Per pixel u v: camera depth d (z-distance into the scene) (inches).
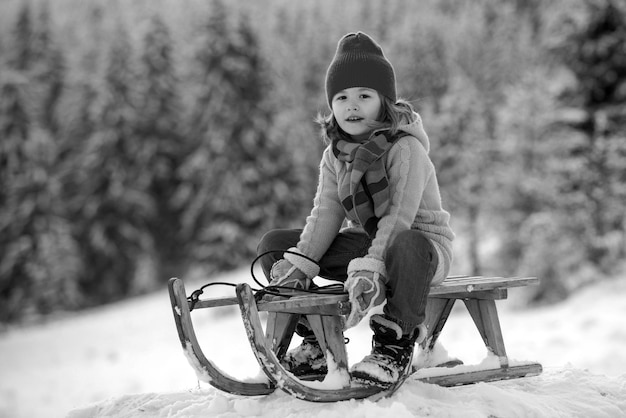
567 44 766.5
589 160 756.0
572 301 673.6
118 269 1080.8
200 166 1007.6
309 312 98.7
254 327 92.7
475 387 105.1
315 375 110.2
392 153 106.4
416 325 99.3
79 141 1152.2
